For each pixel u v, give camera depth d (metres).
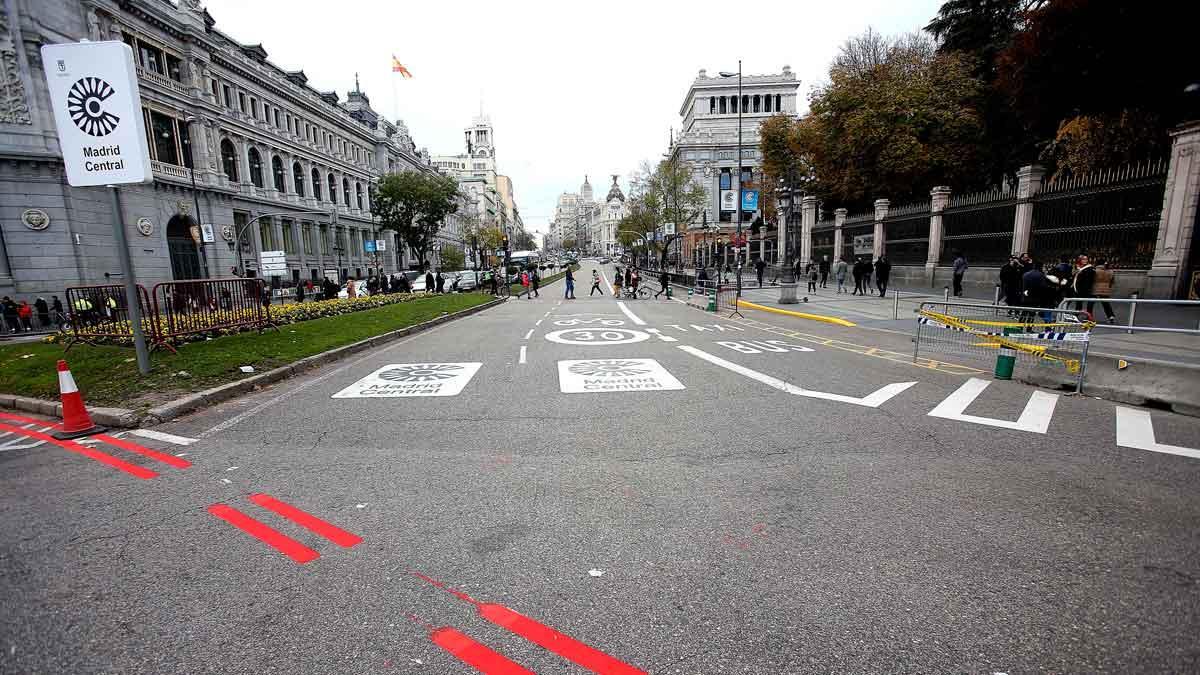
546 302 28.78
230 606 2.70
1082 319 7.96
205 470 4.55
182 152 35.00
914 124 28.44
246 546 3.29
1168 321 12.05
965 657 2.32
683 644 2.42
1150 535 3.32
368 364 9.62
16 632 2.52
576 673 2.27
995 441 5.08
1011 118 29.08
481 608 2.68
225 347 10.10
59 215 26.67
